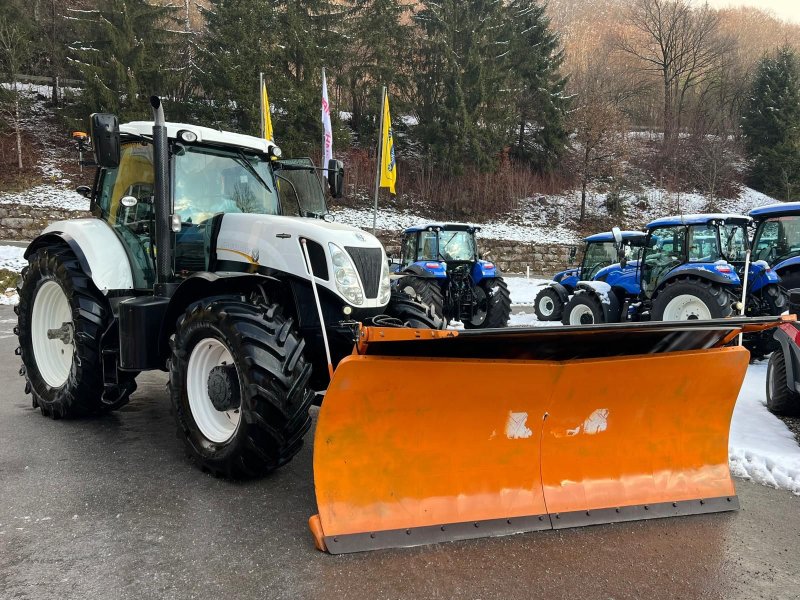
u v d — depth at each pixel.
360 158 28.11
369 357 2.54
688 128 38.62
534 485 2.90
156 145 3.75
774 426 4.67
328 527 2.51
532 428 2.90
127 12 24.89
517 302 17.69
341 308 3.57
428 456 2.73
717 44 44.59
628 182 32.94
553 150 31.41
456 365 2.64
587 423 3.02
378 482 2.65
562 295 12.72
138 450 3.78
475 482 2.80
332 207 25.52
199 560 2.41
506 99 30.41
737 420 4.82
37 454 3.67
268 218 3.84
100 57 24.58
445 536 2.64
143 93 24.45
